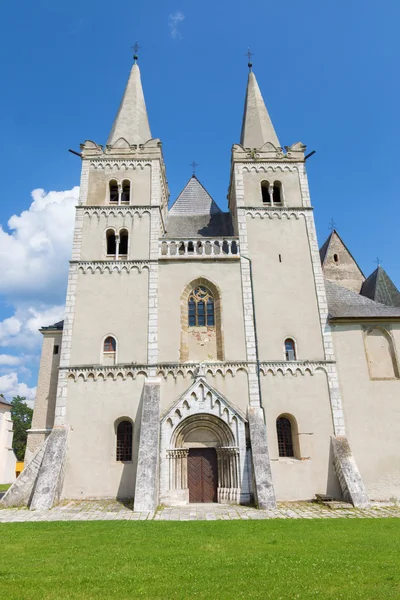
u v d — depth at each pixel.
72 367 28.67
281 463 27.28
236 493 25.59
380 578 11.02
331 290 34.31
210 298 31.80
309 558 13.01
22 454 95.12
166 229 38.16
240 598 9.68
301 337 30.52
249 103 40.75
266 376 29.16
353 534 16.66
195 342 30.42
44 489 24.27
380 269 37.19
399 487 27.27
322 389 29.14
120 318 30.17
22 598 9.68
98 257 32.03
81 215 33.19
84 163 35.12
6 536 16.48
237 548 14.38
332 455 27.58
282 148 37.12
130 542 15.34
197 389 27.69
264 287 31.77
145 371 28.73
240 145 36.56
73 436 27.25
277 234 33.59
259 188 35.31
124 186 35.31
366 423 28.61
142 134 38.03
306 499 26.53
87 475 26.50
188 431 27.38
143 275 31.48
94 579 11.03
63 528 18.06
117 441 27.70
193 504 25.45
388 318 31.12
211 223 38.88
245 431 26.94
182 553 13.70
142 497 23.44
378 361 30.38
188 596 9.80
